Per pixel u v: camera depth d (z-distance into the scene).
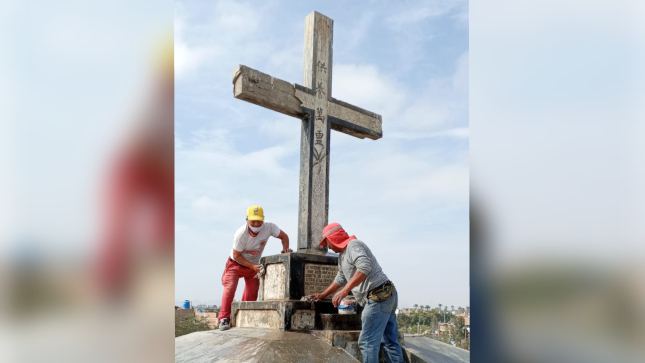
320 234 5.63
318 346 4.22
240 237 5.14
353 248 4.19
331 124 6.07
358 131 6.29
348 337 4.42
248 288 5.46
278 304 4.66
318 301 4.80
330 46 6.14
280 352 3.97
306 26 6.12
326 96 5.97
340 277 4.66
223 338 4.51
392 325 4.33
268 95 5.43
